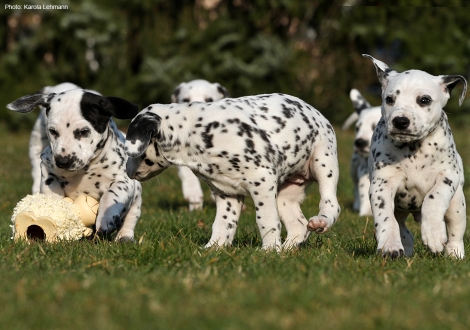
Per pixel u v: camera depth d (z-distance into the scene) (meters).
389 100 10.40
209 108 10.59
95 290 7.70
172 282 8.06
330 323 6.71
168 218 14.64
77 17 34.41
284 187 11.74
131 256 9.47
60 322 6.76
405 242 11.38
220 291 7.74
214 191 11.10
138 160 10.78
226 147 10.38
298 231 11.73
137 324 6.66
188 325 6.63
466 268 9.34
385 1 37.81
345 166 25.11
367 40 37.91
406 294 7.78
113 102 11.45
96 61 36.06
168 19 36.62
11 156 26.95
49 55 36.12
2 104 35.88
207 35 36.12
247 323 6.67
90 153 11.31
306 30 38.81
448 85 10.48
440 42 38.06
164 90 34.81
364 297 7.57
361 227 14.41
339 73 39.06
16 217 11.09
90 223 11.67
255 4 36.66
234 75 35.78
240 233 12.88
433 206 10.12
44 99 11.55
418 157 10.35
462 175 10.84
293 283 8.04
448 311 7.18
